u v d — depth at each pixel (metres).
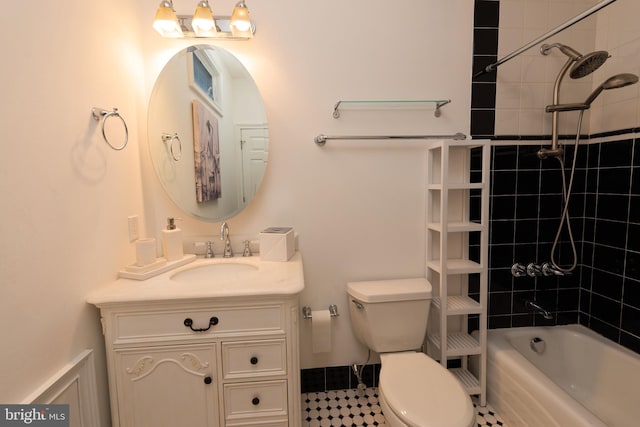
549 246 1.77
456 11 1.62
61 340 0.99
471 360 1.80
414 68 1.63
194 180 1.59
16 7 0.84
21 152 0.85
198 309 1.14
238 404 1.19
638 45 1.48
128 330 1.12
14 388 0.82
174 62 1.55
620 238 1.58
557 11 1.67
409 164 1.68
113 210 1.28
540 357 1.75
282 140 1.62
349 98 1.62
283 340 1.18
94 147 1.17
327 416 1.55
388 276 1.72
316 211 1.66
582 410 1.16
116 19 1.32
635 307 1.52
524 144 1.71
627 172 1.54
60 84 1.00
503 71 1.67
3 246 0.79
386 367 1.32
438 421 1.02
